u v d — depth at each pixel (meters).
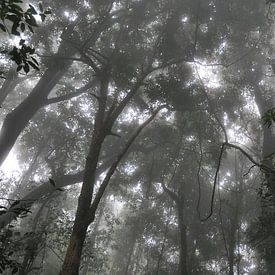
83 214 12.19
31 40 22.50
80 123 26.59
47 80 23.16
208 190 28.98
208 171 29.58
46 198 23.16
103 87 15.96
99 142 13.80
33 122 28.20
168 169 26.97
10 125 21.80
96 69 16.48
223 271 29.92
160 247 30.50
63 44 20.84
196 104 19.33
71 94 23.48
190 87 18.92
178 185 27.95
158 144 25.44
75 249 11.38
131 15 19.52
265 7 21.08
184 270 20.41
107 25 20.33
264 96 26.12
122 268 35.84
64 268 11.02
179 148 24.84
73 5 19.95
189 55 17.83
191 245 28.52
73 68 28.66
